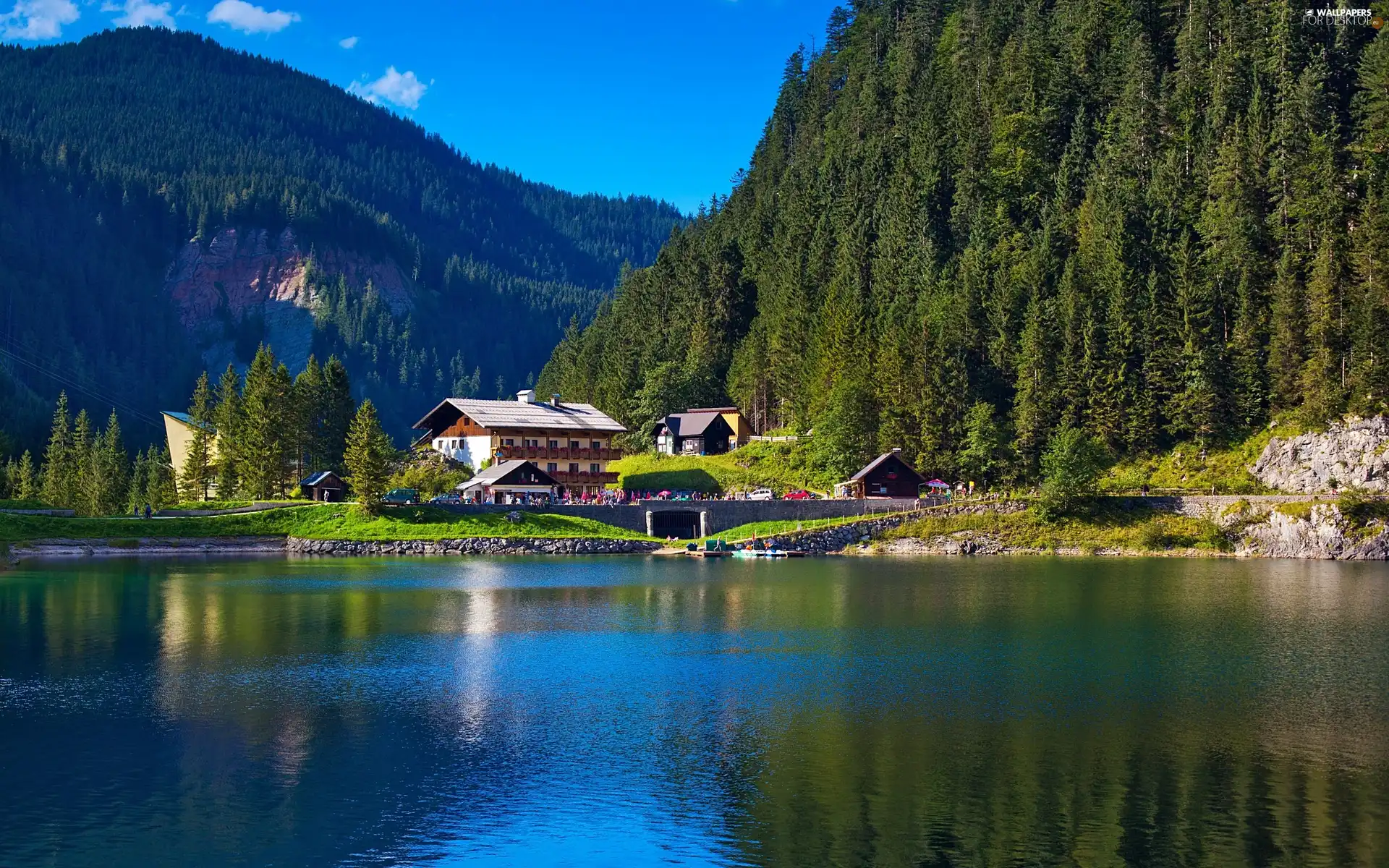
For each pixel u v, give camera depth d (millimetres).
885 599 86062
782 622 73500
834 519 140500
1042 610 79125
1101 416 151625
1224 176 164125
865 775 39781
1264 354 149250
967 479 155125
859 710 48781
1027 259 175250
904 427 159125
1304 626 71188
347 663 58750
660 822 35281
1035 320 156125
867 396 163000
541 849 33219
